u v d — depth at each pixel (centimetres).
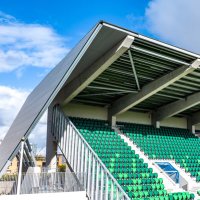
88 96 1977
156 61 1538
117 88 1886
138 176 1505
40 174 1184
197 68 1634
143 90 1862
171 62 1553
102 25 1138
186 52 1441
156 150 1997
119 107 2047
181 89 2014
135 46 1373
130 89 1911
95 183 1184
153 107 2386
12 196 1066
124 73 1667
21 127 1387
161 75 1733
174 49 1401
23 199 1080
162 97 2136
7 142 1565
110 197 1098
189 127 2652
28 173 1165
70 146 1467
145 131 2259
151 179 1484
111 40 1255
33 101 1797
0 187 1120
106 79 1752
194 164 1964
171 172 1795
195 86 1977
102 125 2047
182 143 2306
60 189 1202
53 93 1167
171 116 2433
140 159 1720
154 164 1736
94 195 1164
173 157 1997
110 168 1517
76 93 1609
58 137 1662
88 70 1492
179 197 1355
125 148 1828
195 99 2095
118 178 1442
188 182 1684
